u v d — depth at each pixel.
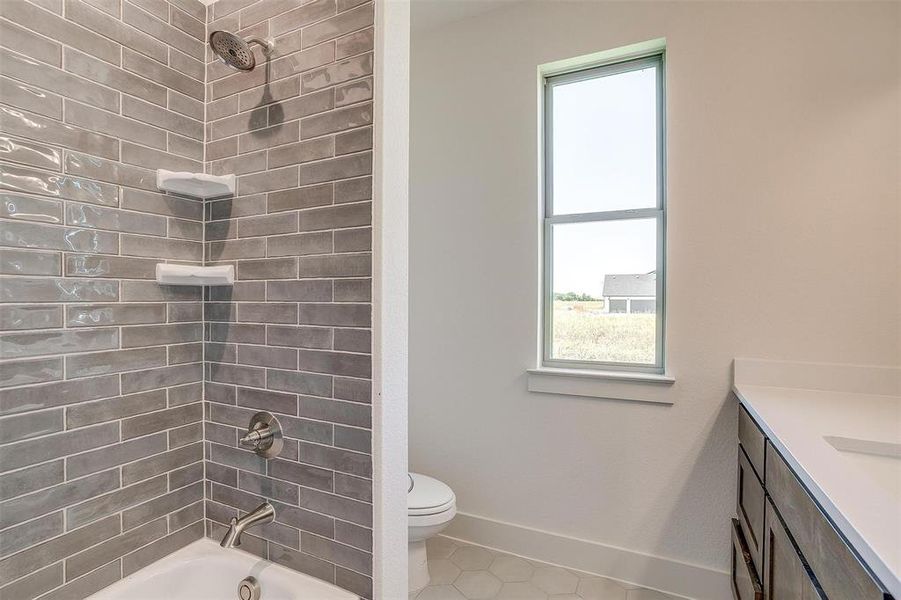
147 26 1.20
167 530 1.28
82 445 1.08
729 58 1.71
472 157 2.19
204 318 1.37
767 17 1.66
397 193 1.12
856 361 1.56
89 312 1.09
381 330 1.07
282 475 1.22
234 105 1.30
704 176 1.74
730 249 1.71
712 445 1.75
